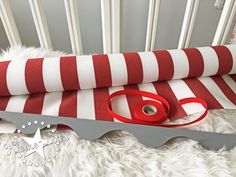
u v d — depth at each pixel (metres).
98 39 0.87
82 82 0.52
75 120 0.47
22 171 0.42
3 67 0.51
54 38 0.86
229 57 0.56
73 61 0.53
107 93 0.55
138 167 0.42
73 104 0.52
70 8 0.58
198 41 0.88
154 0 0.58
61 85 0.52
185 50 0.57
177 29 0.84
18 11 0.78
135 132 0.46
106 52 0.66
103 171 0.42
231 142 0.45
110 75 0.53
